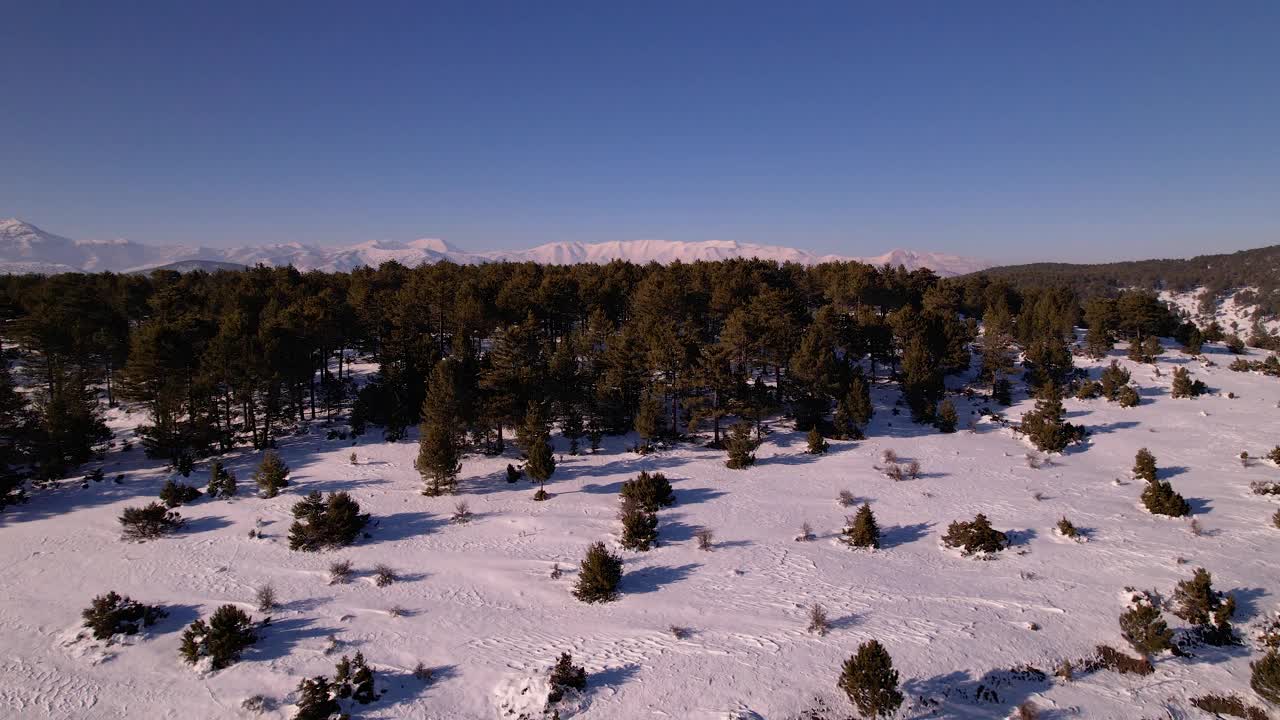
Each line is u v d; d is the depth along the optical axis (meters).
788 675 18.14
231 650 18.70
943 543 27.39
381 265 83.25
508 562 25.30
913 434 43.72
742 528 28.80
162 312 50.34
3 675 18.08
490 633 20.34
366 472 35.34
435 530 28.28
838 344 53.53
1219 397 49.31
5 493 30.11
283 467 32.75
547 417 38.94
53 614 21.23
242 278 75.94
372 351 56.34
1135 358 60.97
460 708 16.81
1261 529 28.17
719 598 22.58
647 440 40.28
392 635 20.19
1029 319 67.75
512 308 56.81
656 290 58.03
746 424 43.41
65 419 33.91
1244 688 18.17
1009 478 35.44
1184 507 29.77
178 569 24.45
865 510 27.41
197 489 32.47
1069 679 18.41
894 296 75.00
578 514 30.22
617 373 42.59
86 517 28.98
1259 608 22.06
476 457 38.44
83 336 43.53
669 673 18.16
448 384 35.19
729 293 59.69
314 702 16.19
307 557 25.59
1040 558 25.89
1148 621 19.64
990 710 17.05
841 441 42.44
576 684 17.28
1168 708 17.31
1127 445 40.22
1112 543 27.20
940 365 54.34
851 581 23.95
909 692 17.52
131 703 17.03
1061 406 42.44
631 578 24.11
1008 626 20.89
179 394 37.50
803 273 83.50
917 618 21.31
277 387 40.66
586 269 84.06
